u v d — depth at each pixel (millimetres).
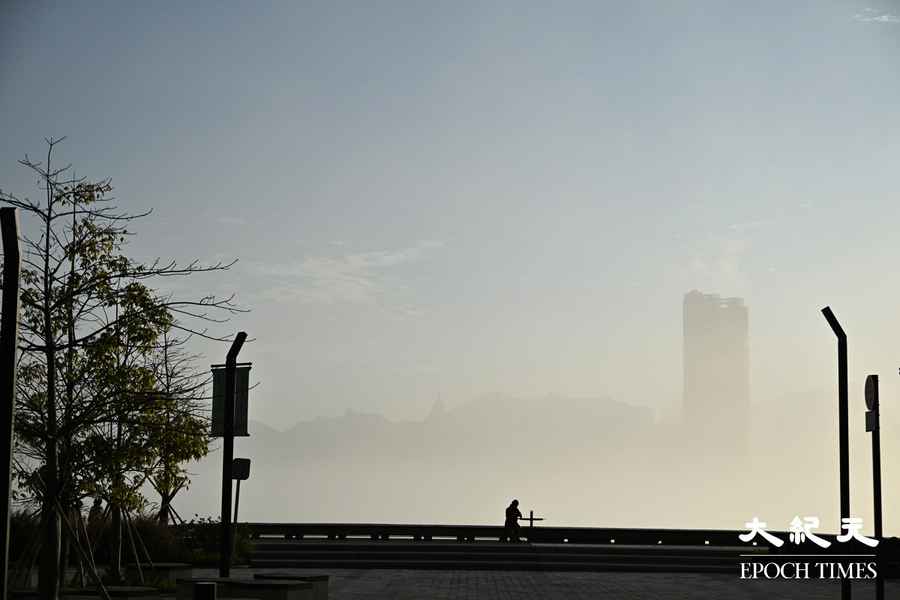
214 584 17562
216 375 27375
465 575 36938
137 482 24250
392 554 41281
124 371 22359
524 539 48469
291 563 39969
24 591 23453
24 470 22484
